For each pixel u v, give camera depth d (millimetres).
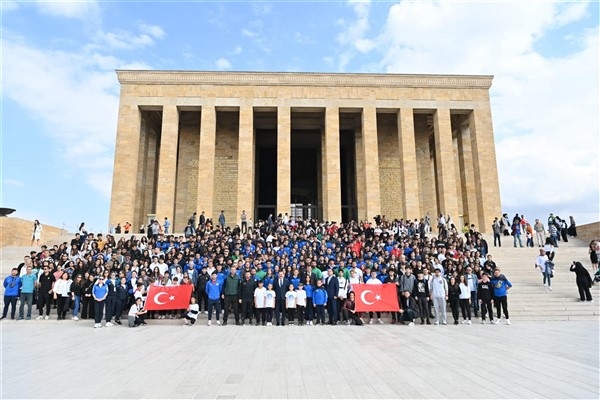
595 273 19766
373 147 35719
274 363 8648
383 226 26547
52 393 6559
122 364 8555
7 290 16109
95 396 6402
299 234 24203
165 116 35656
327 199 34844
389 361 8836
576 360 8891
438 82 37094
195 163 38656
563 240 28766
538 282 19922
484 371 7953
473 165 36969
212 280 15453
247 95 36312
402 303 15906
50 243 27781
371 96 36719
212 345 10805
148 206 39125
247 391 6668
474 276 16578
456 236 24672
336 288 15492
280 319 16297
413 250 19047
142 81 36125
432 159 43219
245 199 34438
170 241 21625
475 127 36656
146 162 38719
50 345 10797
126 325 15055
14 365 8477
